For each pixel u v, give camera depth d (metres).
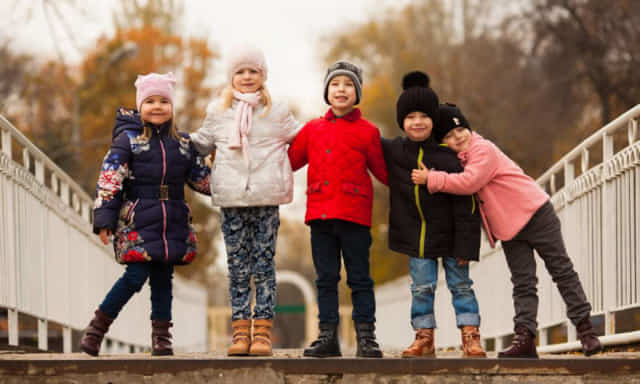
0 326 10.68
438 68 31.73
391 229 6.69
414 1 35.28
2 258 8.00
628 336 7.37
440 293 15.45
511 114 26.89
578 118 25.48
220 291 45.53
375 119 38.38
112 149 6.53
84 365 5.38
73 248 10.76
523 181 6.51
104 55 31.89
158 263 6.79
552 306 9.34
